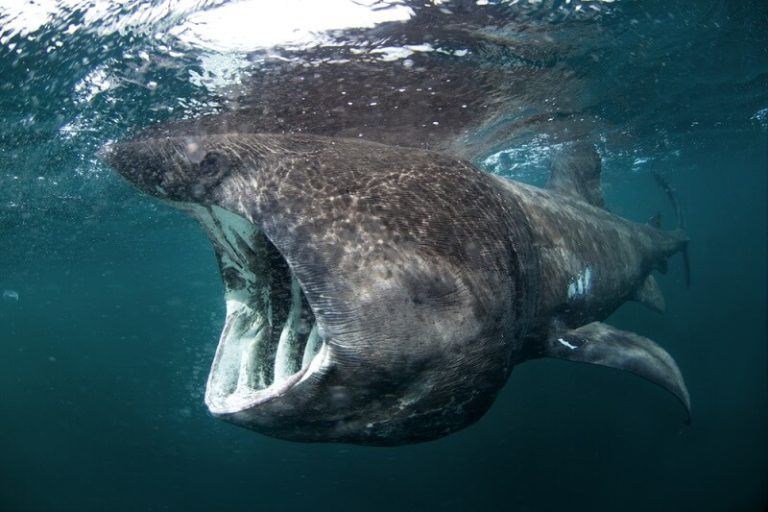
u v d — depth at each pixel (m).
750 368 27.81
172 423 28.52
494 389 2.88
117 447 28.19
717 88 9.93
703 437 21.27
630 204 43.53
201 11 3.91
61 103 5.36
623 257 6.24
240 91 5.03
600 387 21.20
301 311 2.89
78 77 4.79
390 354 2.29
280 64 4.69
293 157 2.85
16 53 4.29
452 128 6.80
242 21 4.09
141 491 24.38
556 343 4.39
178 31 4.14
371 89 5.30
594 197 7.50
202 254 27.64
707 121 13.41
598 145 12.17
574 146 11.19
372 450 20.77
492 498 17.84
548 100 7.49
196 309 56.16
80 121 5.89
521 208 4.13
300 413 2.35
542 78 6.56
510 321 2.96
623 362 4.20
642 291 7.45
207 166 2.74
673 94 9.45
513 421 19.72
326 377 2.24
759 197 59.31
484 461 18.89
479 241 2.85
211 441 26.78
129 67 4.63
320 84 5.03
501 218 3.22
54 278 26.69
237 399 2.46
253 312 2.96
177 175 2.74
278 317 2.97
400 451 20.31
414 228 2.62
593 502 17.55
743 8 6.13
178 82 4.88
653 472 18.89
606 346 4.38
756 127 16.80
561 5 4.87
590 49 6.13
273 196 2.58
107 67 4.62
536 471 18.39
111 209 12.71
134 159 2.88
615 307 6.32
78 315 58.59
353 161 2.99
